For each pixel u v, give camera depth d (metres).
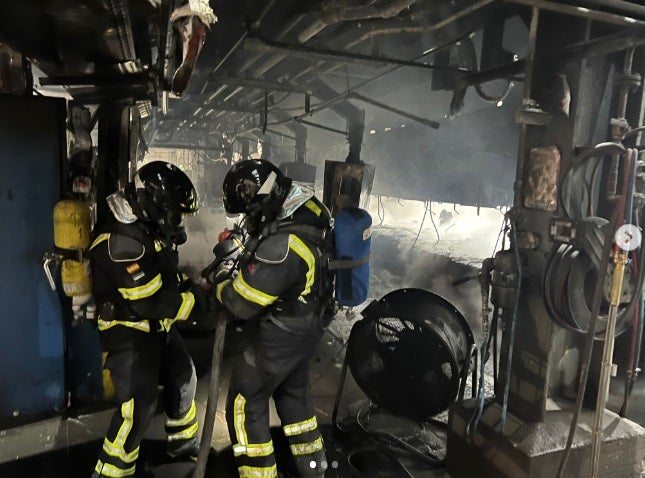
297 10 2.86
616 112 2.29
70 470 2.57
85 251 2.64
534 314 2.37
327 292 2.29
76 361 3.18
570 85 2.18
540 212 2.33
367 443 2.99
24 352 2.97
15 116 2.78
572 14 2.08
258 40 2.97
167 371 2.60
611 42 2.00
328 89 5.11
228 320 2.29
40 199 2.86
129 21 2.12
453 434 2.67
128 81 2.88
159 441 2.88
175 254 2.40
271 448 2.33
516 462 2.23
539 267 2.34
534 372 2.38
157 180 2.10
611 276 2.02
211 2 3.00
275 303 2.17
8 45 2.63
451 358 2.83
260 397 2.29
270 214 2.08
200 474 2.16
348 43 3.31
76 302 2.68
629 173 1.85
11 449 2.71
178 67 1.87
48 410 3.08
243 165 2.10
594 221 2.04
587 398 2.55
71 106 3.11
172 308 2.20
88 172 3.07
